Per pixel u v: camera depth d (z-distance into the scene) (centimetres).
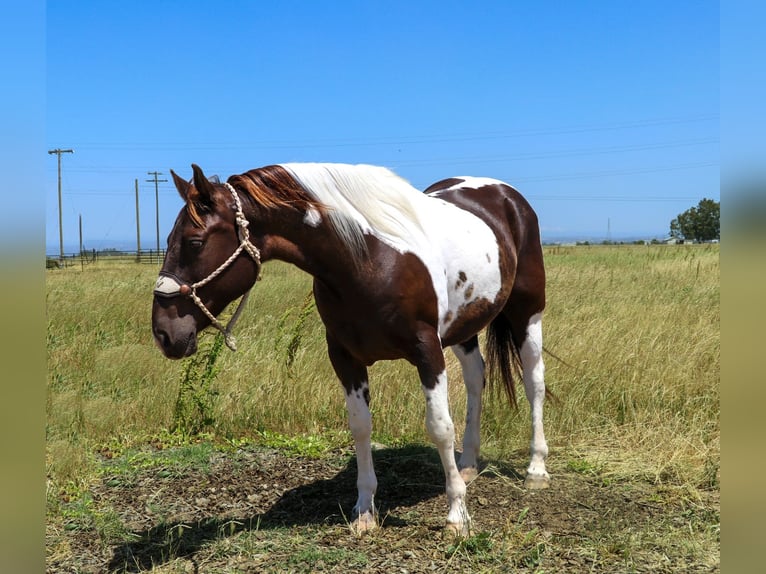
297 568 300
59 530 351
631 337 618
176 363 605
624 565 301
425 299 319
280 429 520
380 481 416
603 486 401
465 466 425
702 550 312
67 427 484
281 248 303
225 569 300
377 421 511
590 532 334
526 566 303
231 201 289
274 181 300
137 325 785
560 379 536
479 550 315
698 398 496
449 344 371
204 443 486
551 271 1388
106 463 449
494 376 453
